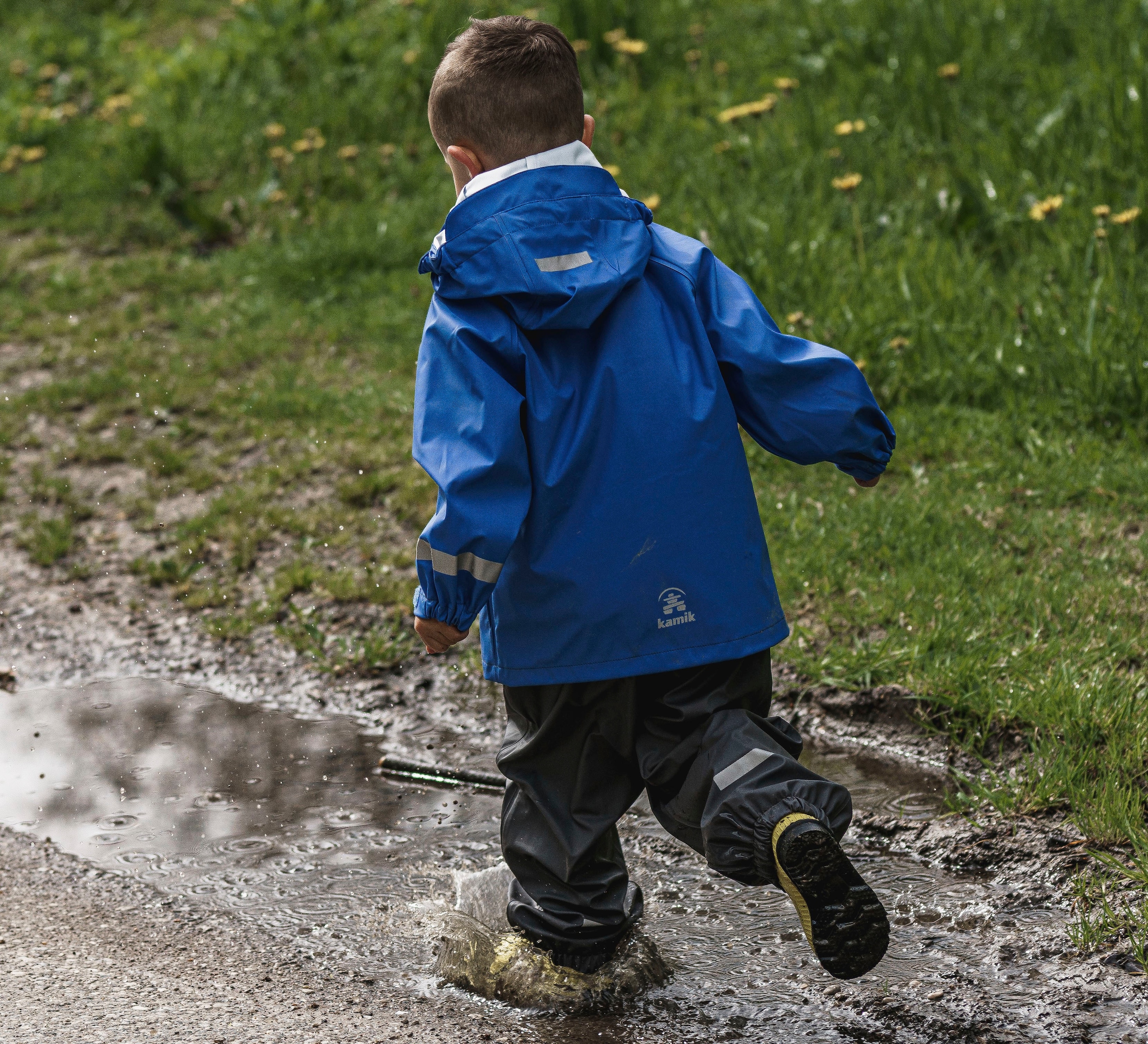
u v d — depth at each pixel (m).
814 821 3.93
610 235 4.36
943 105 14.31
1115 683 6.46
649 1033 4.53
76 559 9.73
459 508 3.94
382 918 5.47
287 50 19.39
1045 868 5.42
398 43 19.30
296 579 8.94
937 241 11.63
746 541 4.39
